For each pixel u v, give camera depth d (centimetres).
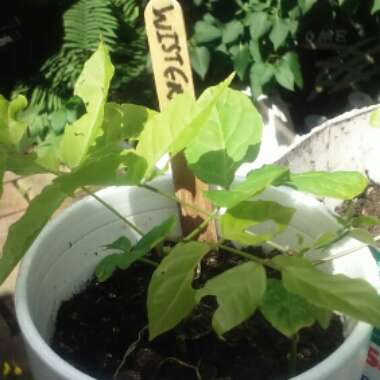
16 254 57
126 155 56
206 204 79
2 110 61
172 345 70
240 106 68
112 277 80
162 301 56
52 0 197
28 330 59
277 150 136
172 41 73
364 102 169
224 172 66
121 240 69
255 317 72
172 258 58
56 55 187
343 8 155
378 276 63
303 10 153
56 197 56
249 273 56
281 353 69
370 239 63
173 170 77
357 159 97
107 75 59
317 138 92
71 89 187
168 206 81
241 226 57
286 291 58
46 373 57
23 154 60
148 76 185
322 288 54
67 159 59
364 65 178
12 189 168
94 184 56
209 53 163
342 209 95
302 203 74
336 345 68
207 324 72
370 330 59
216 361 68
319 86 179
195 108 58
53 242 72
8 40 203
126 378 67
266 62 163
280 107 167
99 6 183
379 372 80
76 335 72
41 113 186
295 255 63
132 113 66
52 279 73
